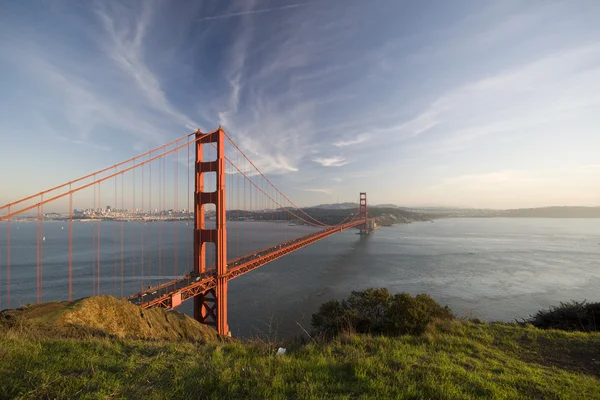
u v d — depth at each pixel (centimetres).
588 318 1330
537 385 571
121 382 462
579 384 596
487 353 794
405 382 512
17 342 610
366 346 767
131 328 1254
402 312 1267
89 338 702
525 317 3541
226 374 493
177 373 496
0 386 423
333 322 1367
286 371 538
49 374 468
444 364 635
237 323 3394
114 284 4772
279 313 3706
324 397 446
